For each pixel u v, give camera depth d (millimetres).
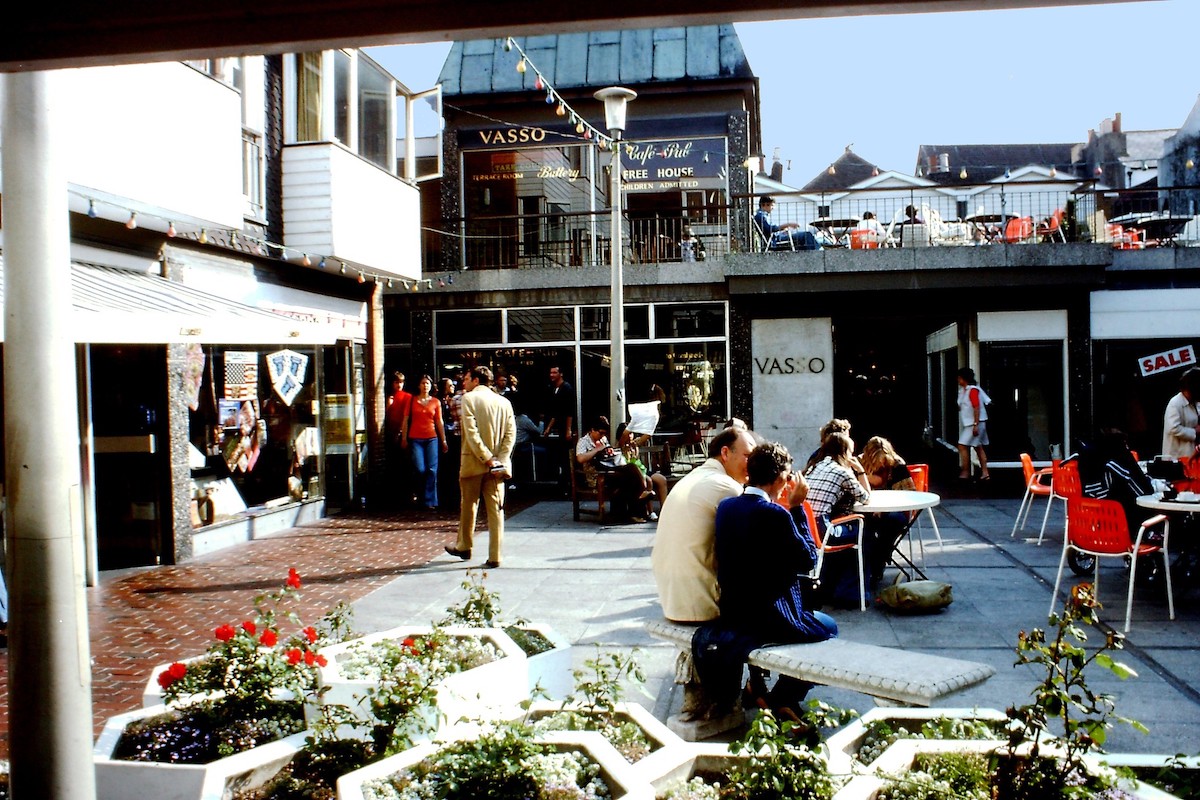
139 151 8477
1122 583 8070
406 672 3975
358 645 4754
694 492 4980
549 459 15727
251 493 11500
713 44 16828
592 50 17078
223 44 2268
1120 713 5020
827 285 15172
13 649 2809
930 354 20484
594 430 12414
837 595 7496
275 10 2229
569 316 16188
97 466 9633
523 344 16297
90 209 8109
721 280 15648
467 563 9531
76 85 7812
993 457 15625
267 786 3496
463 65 17266
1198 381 9344
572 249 16922
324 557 10023
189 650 6613
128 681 5941
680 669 4895
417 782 3242
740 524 4715
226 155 9727
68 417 2859
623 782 3139
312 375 13172
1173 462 9141
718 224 16859
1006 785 3102
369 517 13039
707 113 16859
